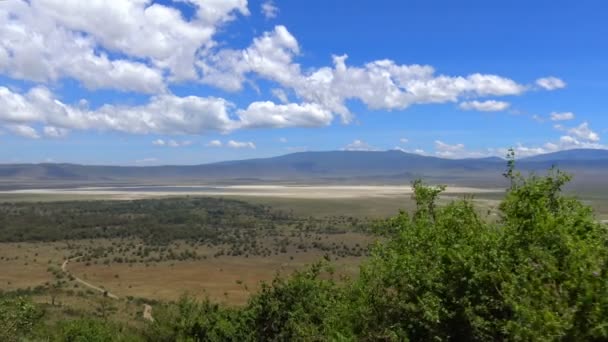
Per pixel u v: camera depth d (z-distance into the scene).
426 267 13.09
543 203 12.30
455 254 12.10
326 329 17.45
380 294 14.74
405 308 13.64
